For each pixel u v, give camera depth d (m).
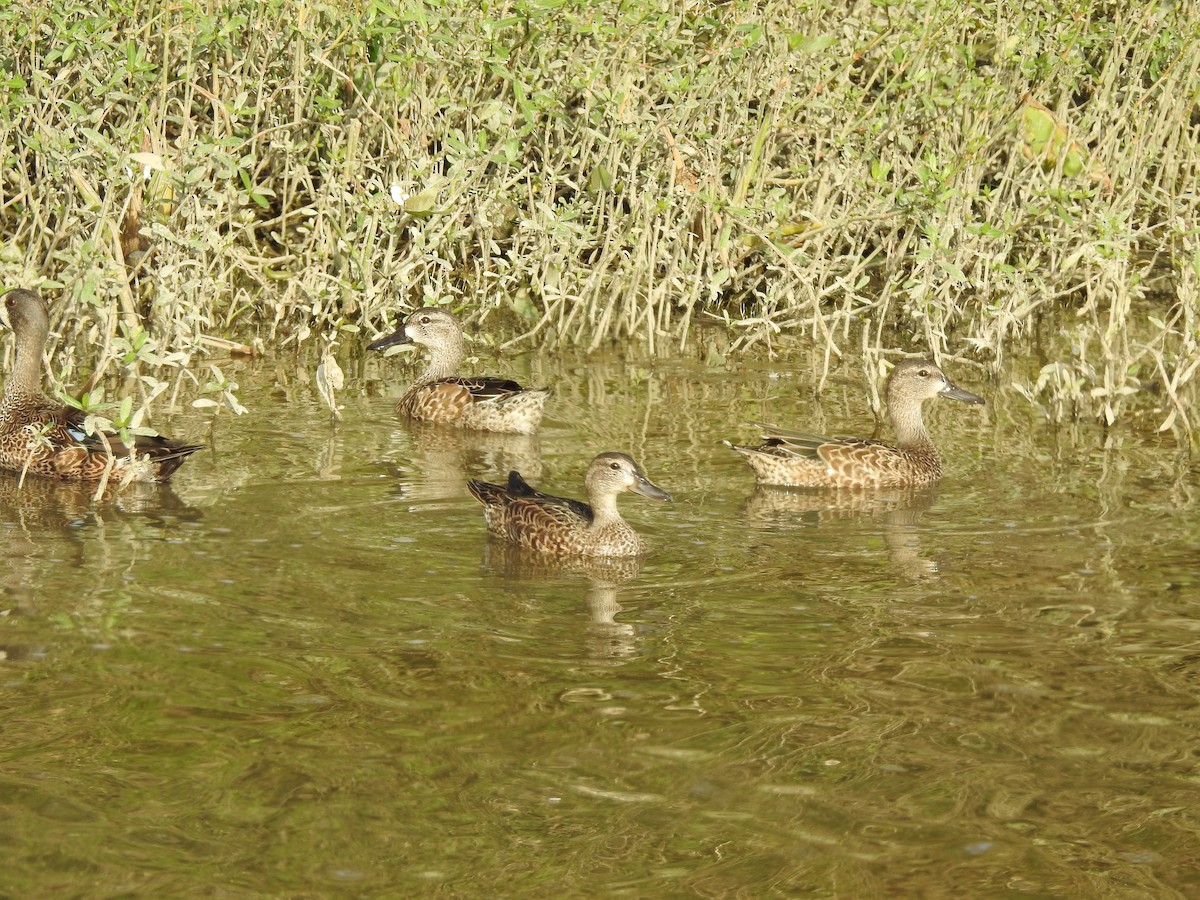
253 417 16.75
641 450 16.08
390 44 19.53
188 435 15.91
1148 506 14.13
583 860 8.02
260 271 20.42
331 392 16.78
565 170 22.33
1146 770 9.03
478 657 10.42
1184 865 8.09
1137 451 16.11
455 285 21.86
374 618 11.08
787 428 16.97
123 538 12.63
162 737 9.12
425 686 9.93
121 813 8.31
